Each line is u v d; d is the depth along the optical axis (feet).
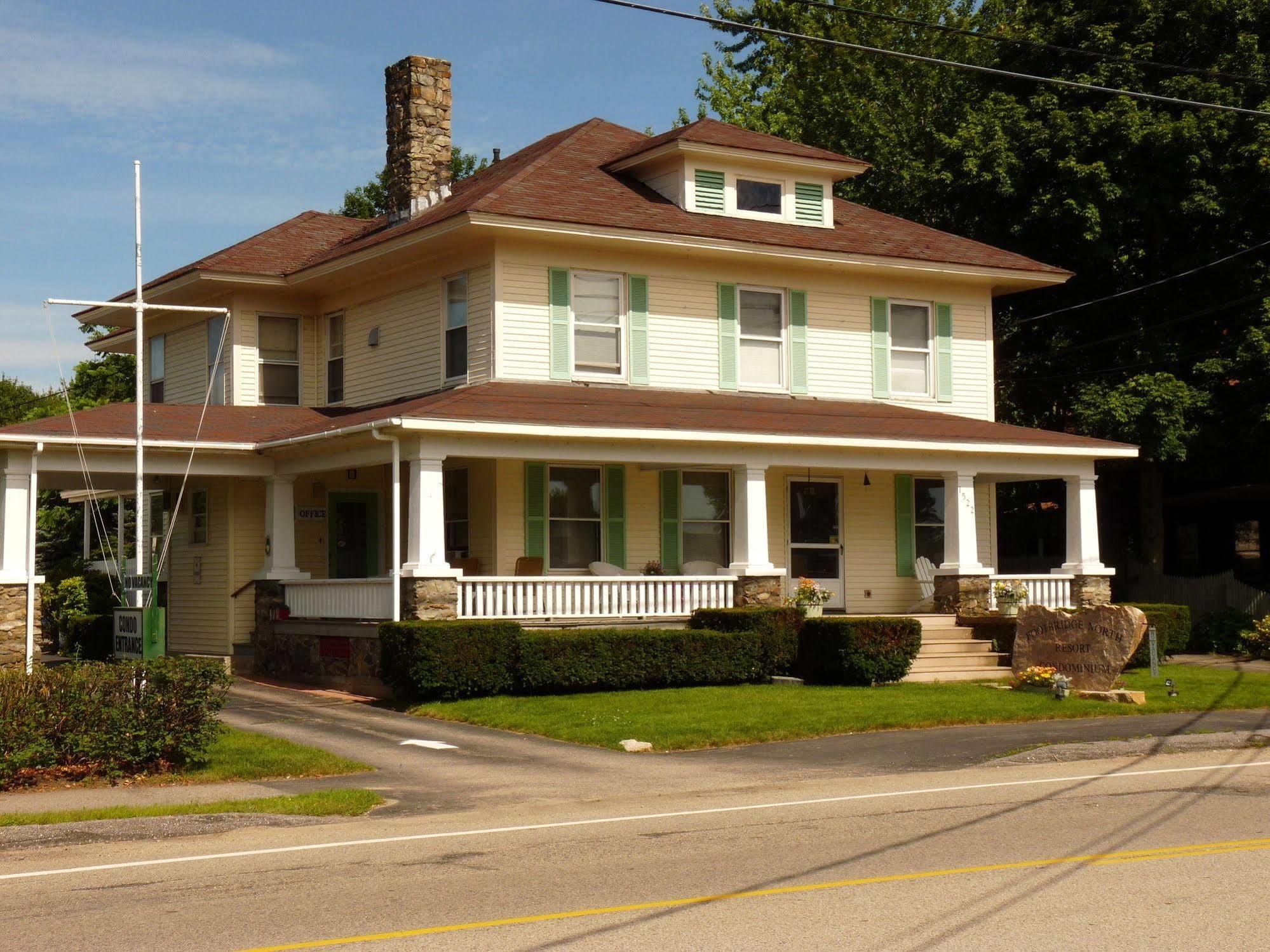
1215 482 122.42
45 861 34.86
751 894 29.89
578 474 82.69
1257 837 35.91
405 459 71.05
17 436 71.87
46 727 47.01
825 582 90.53
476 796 44.65
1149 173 104.88
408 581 69.36
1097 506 124.67
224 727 51.01
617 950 25.40
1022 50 114.32
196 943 26.32
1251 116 101.60
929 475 94.68
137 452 69.67
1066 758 52.08
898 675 73.41
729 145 88.89
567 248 82.99
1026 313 116.98
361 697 71.10
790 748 54.95
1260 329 99.09
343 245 96.43
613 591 74.54
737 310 88.48
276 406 94.63
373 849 35.70
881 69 148.05
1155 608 87.45
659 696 66.85
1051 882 30.76
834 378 91.45
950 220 115.03
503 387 78.59
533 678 66.44
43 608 107.55
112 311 103.50
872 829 37.52
